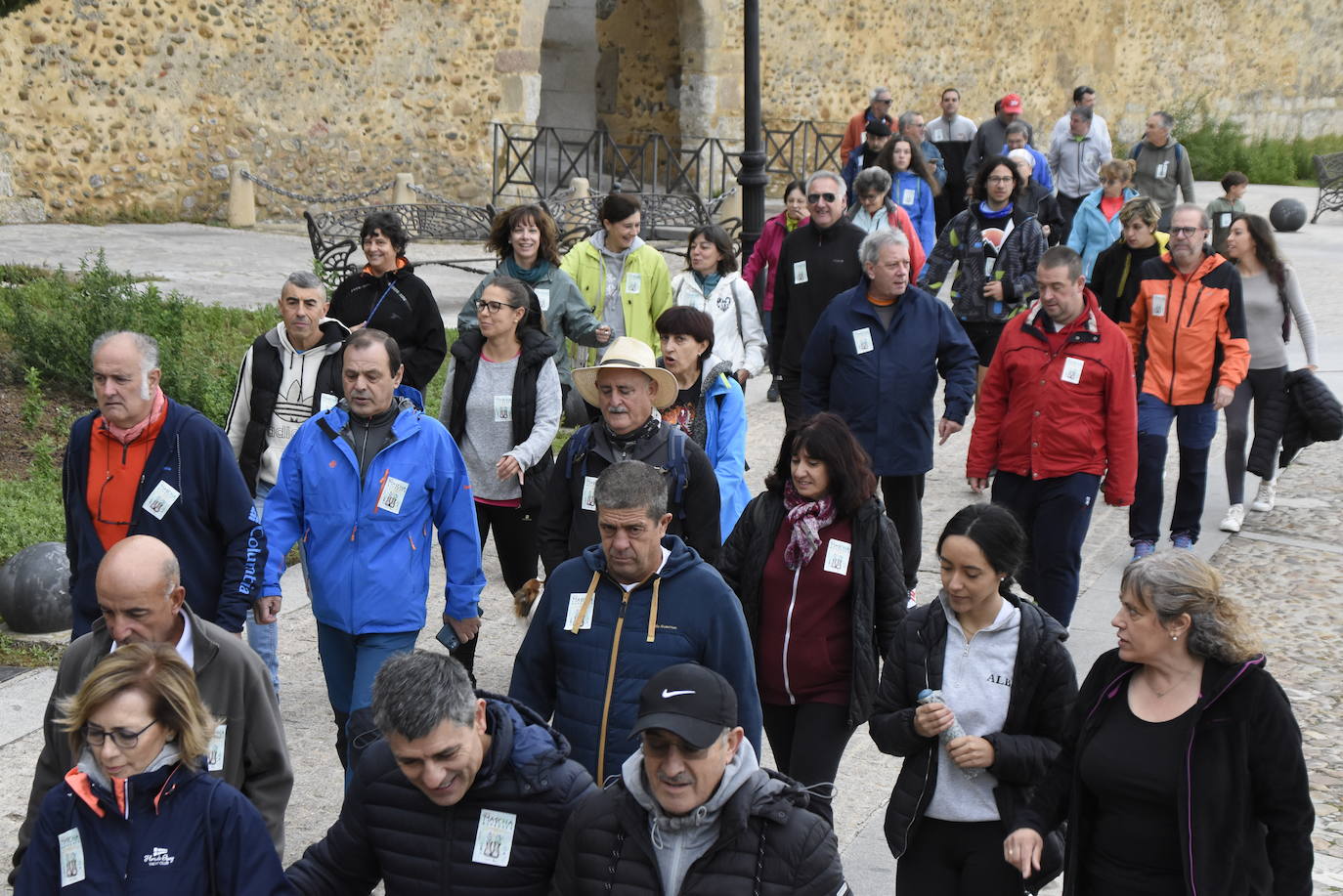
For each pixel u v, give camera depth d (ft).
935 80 158.51
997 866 22.30
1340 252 120.06
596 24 140.87
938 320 39.83
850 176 91.09
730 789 16.97
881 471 39.83
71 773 18.21
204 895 18.21
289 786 22.12
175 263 89.61
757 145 66.90
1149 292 45.62
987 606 22.50
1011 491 37.86
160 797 18.08
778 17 141.08
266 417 33.94
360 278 42.34
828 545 25.86
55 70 100.01
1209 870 18.99
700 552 28.63
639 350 28.48
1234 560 47.75
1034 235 53.88
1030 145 94.84
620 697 22.68
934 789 22.47
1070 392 36.35
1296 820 19.11
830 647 25.95
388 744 18.43
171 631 21.27
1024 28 167.32
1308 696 36.45
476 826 18.31
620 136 143.13
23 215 99.81
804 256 49.85
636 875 17.29
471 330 36.14
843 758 33.45
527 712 18.95
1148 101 185.88
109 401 26.04
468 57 119.03
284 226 109.60
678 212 106.42
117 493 26.55
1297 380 50.08
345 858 19.07
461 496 29.04
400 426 28.22
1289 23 205.36
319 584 28.17
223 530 27.02
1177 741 19.38
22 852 20.47
